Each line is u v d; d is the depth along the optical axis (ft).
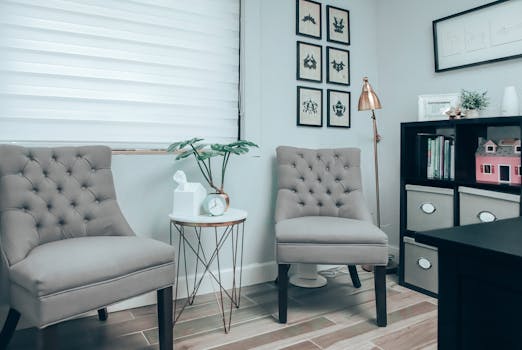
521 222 3.02
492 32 7.59
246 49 8.00
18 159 5.17
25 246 4.68
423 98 8.20
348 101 9.53
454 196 7.11
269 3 8.34
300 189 7.71
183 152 7.01
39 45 6.32
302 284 7.93
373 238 6.00
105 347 5.43
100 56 6.79
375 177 9.48
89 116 6.76
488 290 2.27
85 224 5.57
